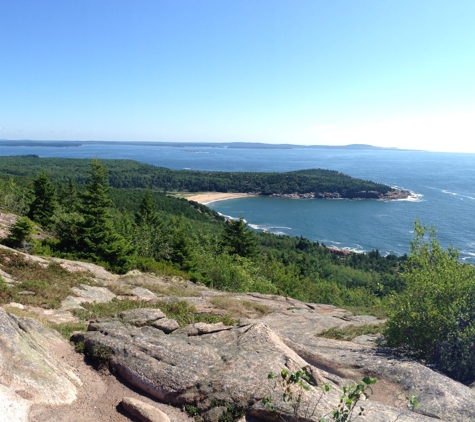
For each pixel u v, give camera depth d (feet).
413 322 32.68
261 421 19.54
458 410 21.94
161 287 62.90
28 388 18.86
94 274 60.44
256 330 28.50
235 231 151.12
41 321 31.96
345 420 15.16
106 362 24.44
